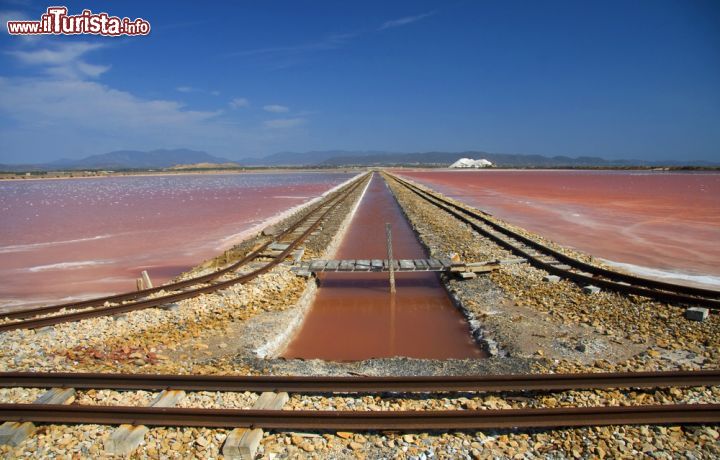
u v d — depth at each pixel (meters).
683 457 4.13
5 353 6.83
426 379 5.25
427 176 105.19
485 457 4.21
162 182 104.94
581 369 6.07
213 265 13.30
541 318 8.39
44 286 12.47
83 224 25.66
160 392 5.32
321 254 14.63
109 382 5.49
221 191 60.00
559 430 4.52
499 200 37.28
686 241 17.39
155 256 16.50
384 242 18.72
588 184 61.62
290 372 6.14
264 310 9.22
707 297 8.54
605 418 4.57
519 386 5.21
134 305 8.75
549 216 25.81
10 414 4.84
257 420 4.66
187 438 4.54
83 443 4.51
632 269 12.85
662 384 5.24
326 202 34.16
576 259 12.83
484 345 7.74
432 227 20.64
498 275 11.49
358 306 10.52
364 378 5.29
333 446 4.41
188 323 8.27
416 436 4.52
